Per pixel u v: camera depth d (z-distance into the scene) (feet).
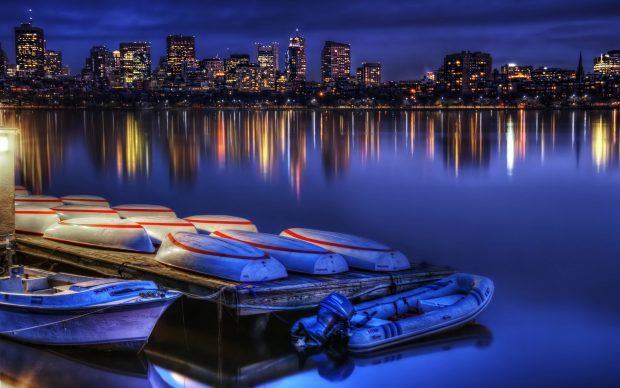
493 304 53.83
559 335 46.83
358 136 300.20
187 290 47.50
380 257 53.88
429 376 40.63
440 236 82.58
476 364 41.83
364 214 99.55
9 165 56.24
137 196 118.73
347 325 44.47
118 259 53.72
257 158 190.39
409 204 108.88
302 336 44.88
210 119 561.02
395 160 184.96
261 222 93.50
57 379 39.99
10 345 44.60
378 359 42.73
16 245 60.70
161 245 53.67
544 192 121.08
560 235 82.38
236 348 44.29
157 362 42.52
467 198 114.62
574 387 39.06
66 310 41.47
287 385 39.83
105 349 42.96
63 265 58.29
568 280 61.36
